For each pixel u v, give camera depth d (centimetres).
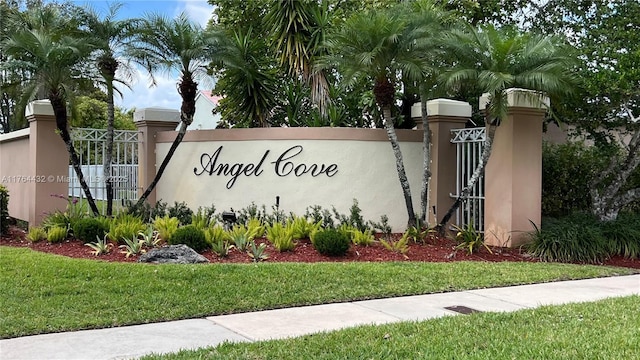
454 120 1323
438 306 742
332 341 572
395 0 1445
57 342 571
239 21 1756
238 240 1028
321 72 1440
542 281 909
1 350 544
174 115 1457
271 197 1281
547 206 1424
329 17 1473
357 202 1253
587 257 1101
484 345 562
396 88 1411
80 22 1184
